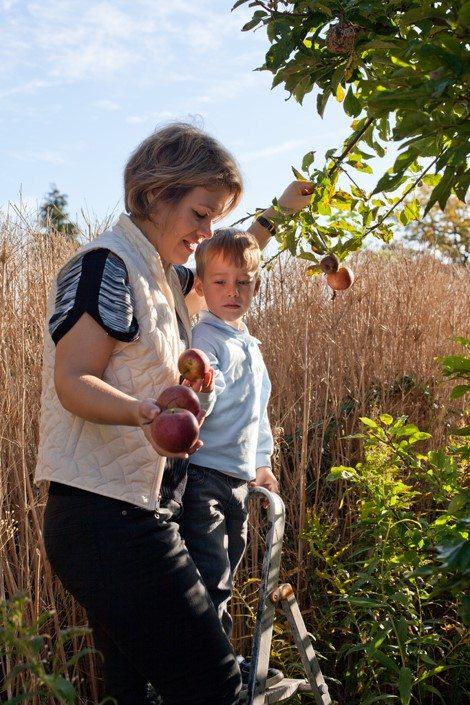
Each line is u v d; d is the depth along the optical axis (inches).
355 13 82.9
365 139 101.6
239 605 125.3
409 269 208.1
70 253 133.6
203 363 78.5
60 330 73.3
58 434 76.9
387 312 189.0
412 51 70.5
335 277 107.3
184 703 78.1
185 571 76.9
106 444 75.4
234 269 100.6
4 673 99.2
